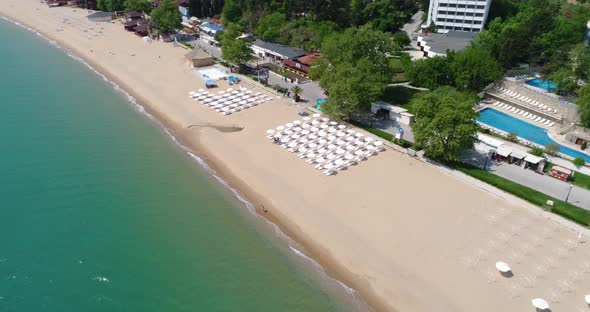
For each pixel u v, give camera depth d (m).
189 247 52.72
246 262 50.78
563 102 91.25
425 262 50.03
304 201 61.34
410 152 72.44
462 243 52.66
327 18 141.38
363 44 90.94
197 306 44.78
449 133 67.06
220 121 86.19
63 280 47.19
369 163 70.31
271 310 44.53
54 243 52.28
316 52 120.56
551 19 118.06
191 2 168.75
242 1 152.75
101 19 172.25
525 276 47.75
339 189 63.56
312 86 104.00
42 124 82.50
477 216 57.38
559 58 102.31
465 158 72.94
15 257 49.88
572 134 80.94
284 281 48.19
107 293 45.88
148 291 46.34
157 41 143.25
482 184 64.19
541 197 60.53
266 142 77.38
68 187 63.16
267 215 59.06
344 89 79.31
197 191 64.19
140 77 111.31
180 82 106.88
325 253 52.09
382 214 58.06
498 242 52.72
